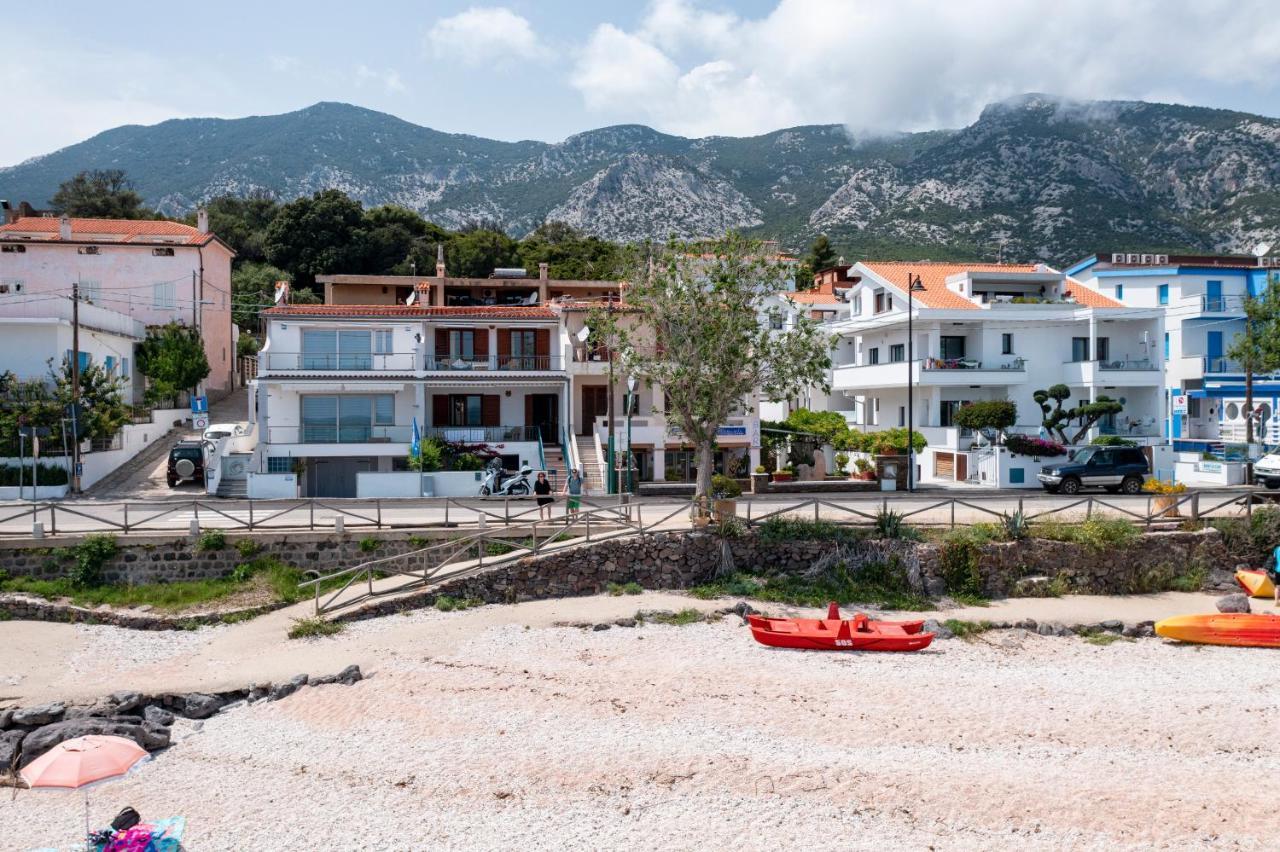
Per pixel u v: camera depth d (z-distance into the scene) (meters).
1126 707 19.81
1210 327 57.78
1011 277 54.53
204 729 19.14
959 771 16.56
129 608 26.97
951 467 47.91
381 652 23.31
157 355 54.91
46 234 58.78
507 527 30.02
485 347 47.50
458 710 19.67
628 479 40.59
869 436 48.34
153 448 49.16
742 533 29.45
